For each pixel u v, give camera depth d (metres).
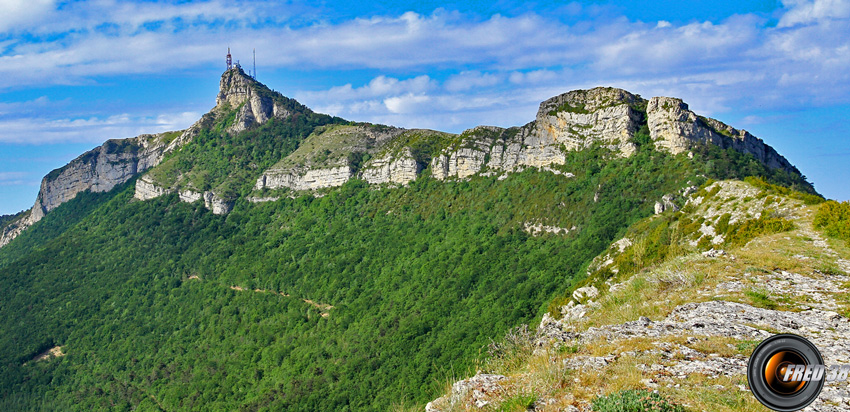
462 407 13.02
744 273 22.81
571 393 12.58
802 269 22.92
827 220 30.64
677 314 18.69
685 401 11.50
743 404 11.15
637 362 13.85
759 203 45.81
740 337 15.48
